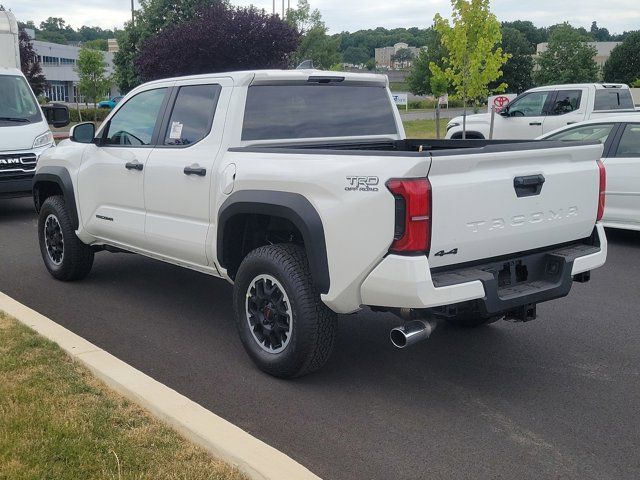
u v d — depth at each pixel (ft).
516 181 13.65
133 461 11.00
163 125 18.33
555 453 12.22
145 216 18.67
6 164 34.68
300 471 10.70
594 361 16.55
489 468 11.71
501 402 14.26
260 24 104.37
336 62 157.48
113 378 13.94
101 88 152.97
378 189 12.64
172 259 18.39
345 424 13.24
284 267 14.35
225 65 104.01
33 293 22.00
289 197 14.07
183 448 11.51
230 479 10.63
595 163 15.56
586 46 149.48
